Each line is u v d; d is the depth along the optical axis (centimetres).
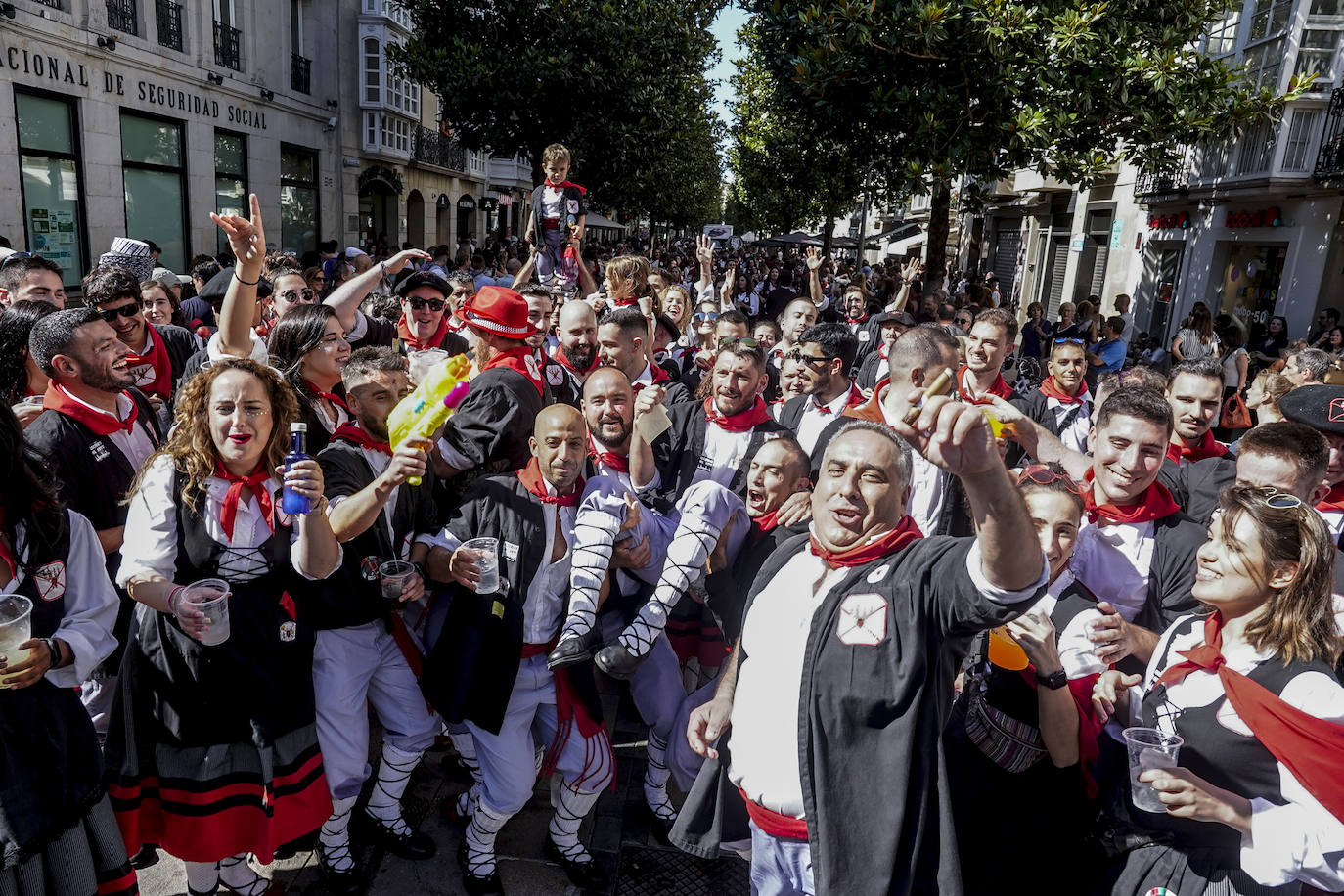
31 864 219
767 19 1148
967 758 254
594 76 1434
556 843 311
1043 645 225
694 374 603
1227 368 909
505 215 3903
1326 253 1394
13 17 1100
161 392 421
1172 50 948
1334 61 1348
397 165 2570
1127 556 291
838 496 210
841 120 1081
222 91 1631
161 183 1488
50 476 227
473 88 1455
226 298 354
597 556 282
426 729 313
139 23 1384
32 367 344
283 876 305
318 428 345
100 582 237
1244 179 1473
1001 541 167
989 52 921
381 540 292
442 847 323
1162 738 205
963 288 1978
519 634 286
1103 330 1073
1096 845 234
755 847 233
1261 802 194
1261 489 212
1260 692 196
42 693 221
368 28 2242
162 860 312
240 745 258
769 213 3127
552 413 287
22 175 1171
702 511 284
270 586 259
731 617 320
